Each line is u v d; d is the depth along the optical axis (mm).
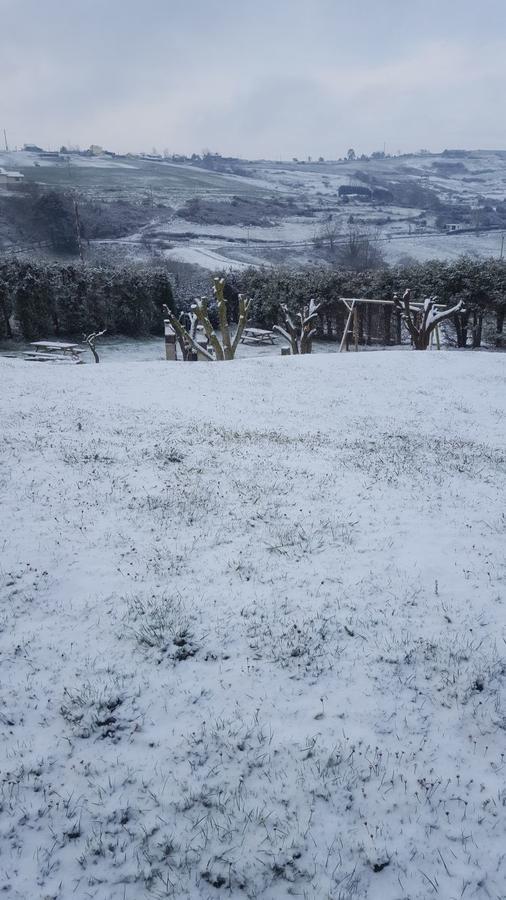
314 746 6184
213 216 124125
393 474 13680
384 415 20281
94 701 6754
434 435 18156
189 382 22891
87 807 5547
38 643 7719
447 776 5863
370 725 6469
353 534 10609
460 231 125938
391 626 8086
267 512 11453
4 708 6664
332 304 42719
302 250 98625
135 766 5980
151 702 6789
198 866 5047
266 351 39688
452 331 43688
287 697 6875
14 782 5762
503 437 18266
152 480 12844
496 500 12211
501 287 36812
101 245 92250
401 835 5309
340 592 8852
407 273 40531
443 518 11297
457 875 4984
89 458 13922
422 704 6773
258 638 7855
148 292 43156
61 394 20359
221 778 5840
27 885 4902
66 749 6176
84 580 9078
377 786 5758
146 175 181625
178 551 9969
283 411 20125
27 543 9984
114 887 4902
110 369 24422
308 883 4922
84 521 10844
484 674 7195
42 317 39438
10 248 81938
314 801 5613
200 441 15797
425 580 9164
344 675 7211
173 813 5500
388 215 149625
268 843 5227
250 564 9609
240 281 47156
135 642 7773
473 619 8242
